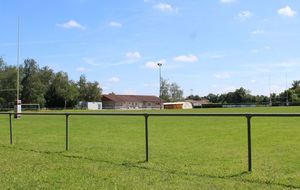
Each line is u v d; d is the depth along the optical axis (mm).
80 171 10305
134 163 11609
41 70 142000
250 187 8336
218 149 15430
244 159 12594
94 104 140125
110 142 18344
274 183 8734
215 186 8445
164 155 13508
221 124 32000
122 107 156000
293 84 186250
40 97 136250
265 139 19469
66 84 144375
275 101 171125
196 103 175500
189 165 11289
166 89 185375
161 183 8781
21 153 13984
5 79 123750
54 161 12055
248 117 9789
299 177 9398
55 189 8344
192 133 23422
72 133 23844
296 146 16312
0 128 28516
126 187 8430
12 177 9578
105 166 11070
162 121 37625
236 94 187625
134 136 21719
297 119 39281
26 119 43719
